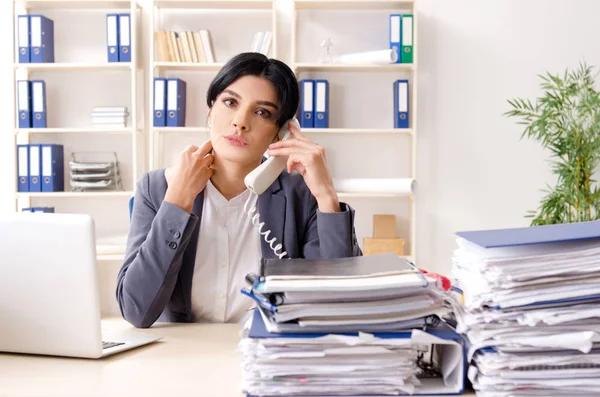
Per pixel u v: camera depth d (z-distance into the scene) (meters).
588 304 1.02
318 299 1.02
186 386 1.08
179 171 1.66
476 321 1.01
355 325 1.03
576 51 4.20
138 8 4.18
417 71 4.21
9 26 4.21
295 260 1.25
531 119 3.96
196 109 4.23
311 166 1.68
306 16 4.22
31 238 1.26
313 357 1.02
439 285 1.05
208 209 1.82
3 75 4.24
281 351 1.01
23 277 1.27
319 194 1.69
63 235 1.25
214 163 1.76
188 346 1.39
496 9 4.21
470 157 4.23
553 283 1.03
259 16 4.23
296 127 1.73
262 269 1.15
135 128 3.99
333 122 4.23
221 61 4.23
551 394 1.00
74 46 4.25
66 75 4.25
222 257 1.83
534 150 4.22
